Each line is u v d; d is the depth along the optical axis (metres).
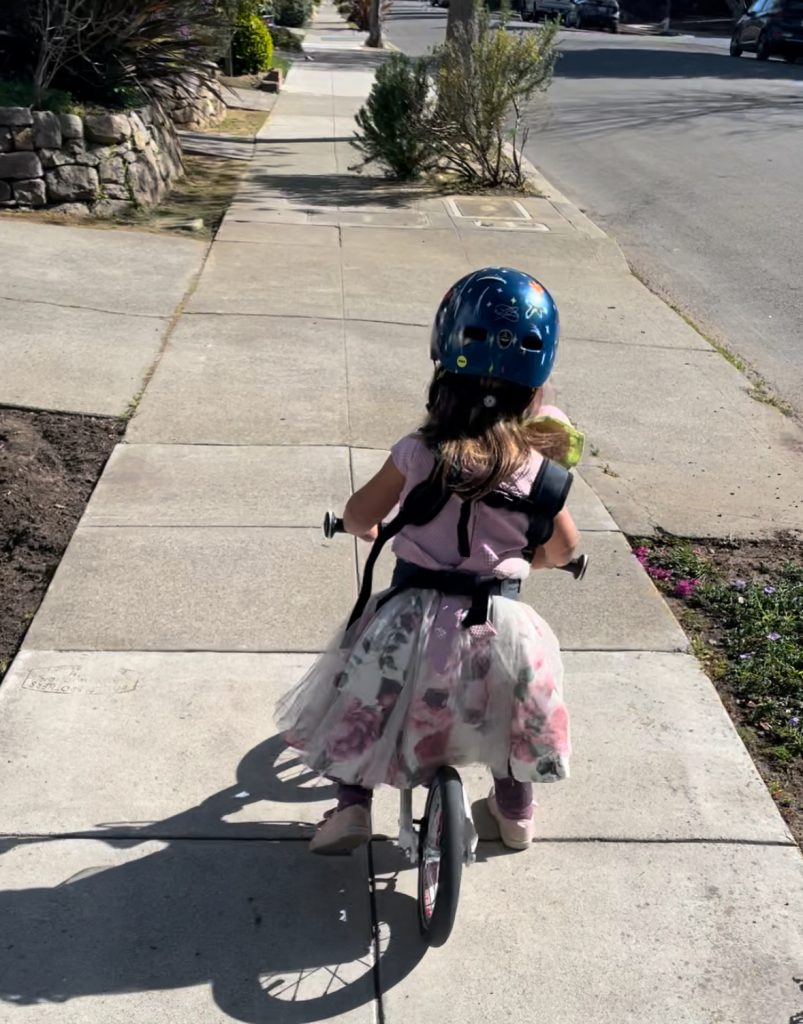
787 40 16.75
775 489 3.31
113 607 2.46
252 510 2.93
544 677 1.61
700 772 2.06
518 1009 1.58
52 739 2.04
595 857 1.85
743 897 1.79
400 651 1.59
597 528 2.99
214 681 2.23
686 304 5.19
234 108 10.63
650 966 1.66
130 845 1.82
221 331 4.25
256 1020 1.54
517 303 1.52
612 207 7.01
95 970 1.60
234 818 1.89
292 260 5.29
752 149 8.95
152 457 3.19
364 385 3.82
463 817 1.52
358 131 9.51
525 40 7.22
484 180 7.37
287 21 24.05
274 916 1.71
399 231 6.00
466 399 1.56
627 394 3.97
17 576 2.61
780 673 2.39
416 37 22.42
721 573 2.83
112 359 3.88
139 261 5.07
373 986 1.60
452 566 1.60
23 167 5.71
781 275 5.67
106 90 6.35
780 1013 1.59
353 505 1.68
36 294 4.48
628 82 13.37
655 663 2.39
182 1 6.48
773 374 4.35
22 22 6.16
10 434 3.24
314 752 1.67
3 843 1.80
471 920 1.72
